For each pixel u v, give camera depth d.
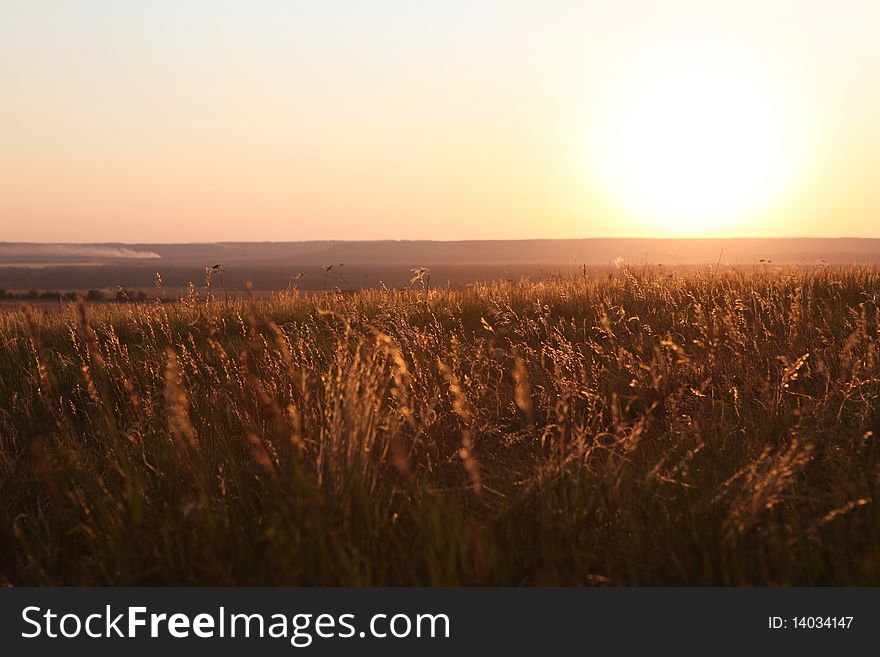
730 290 8.67
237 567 3.21
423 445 4.62
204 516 3.45
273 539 3.21
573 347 7.02
